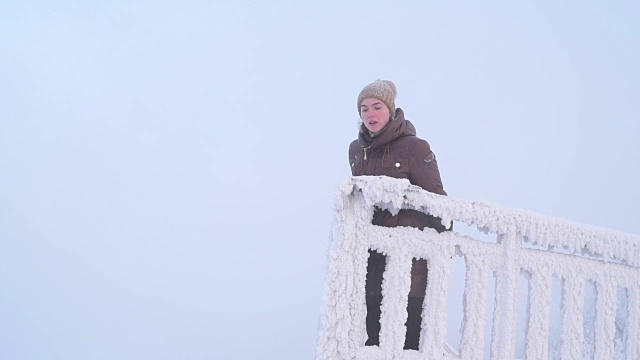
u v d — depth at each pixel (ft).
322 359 5.90
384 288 6.33
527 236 6.97
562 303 7.34
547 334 6.99
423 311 6.45
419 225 7.01
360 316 6.11
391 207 6.57
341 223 6.19
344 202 6.17
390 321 6.19
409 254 6.36
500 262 6.81
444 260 6.44
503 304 6.74
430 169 7.44
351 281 6.10
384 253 6.38
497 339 6.69
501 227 6.77
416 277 7.08
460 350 6.53
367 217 6.32
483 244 6.76
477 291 6.61
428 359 6.23
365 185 6.09
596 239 7.48
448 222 6.44
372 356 6.05
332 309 6.02
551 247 7.39
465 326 6.57
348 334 6.07
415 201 6.29
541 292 7.01
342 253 6.11
